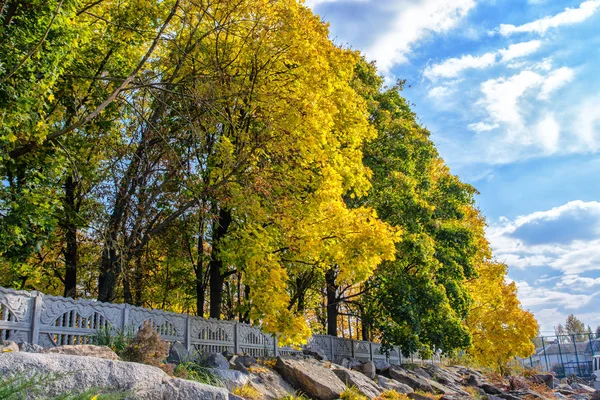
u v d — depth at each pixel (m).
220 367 13.10
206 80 14.41
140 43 16.34
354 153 19.05
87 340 11.67
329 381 15.58
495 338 38.94
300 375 15.01
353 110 19.06
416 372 27.17
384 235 16.83
